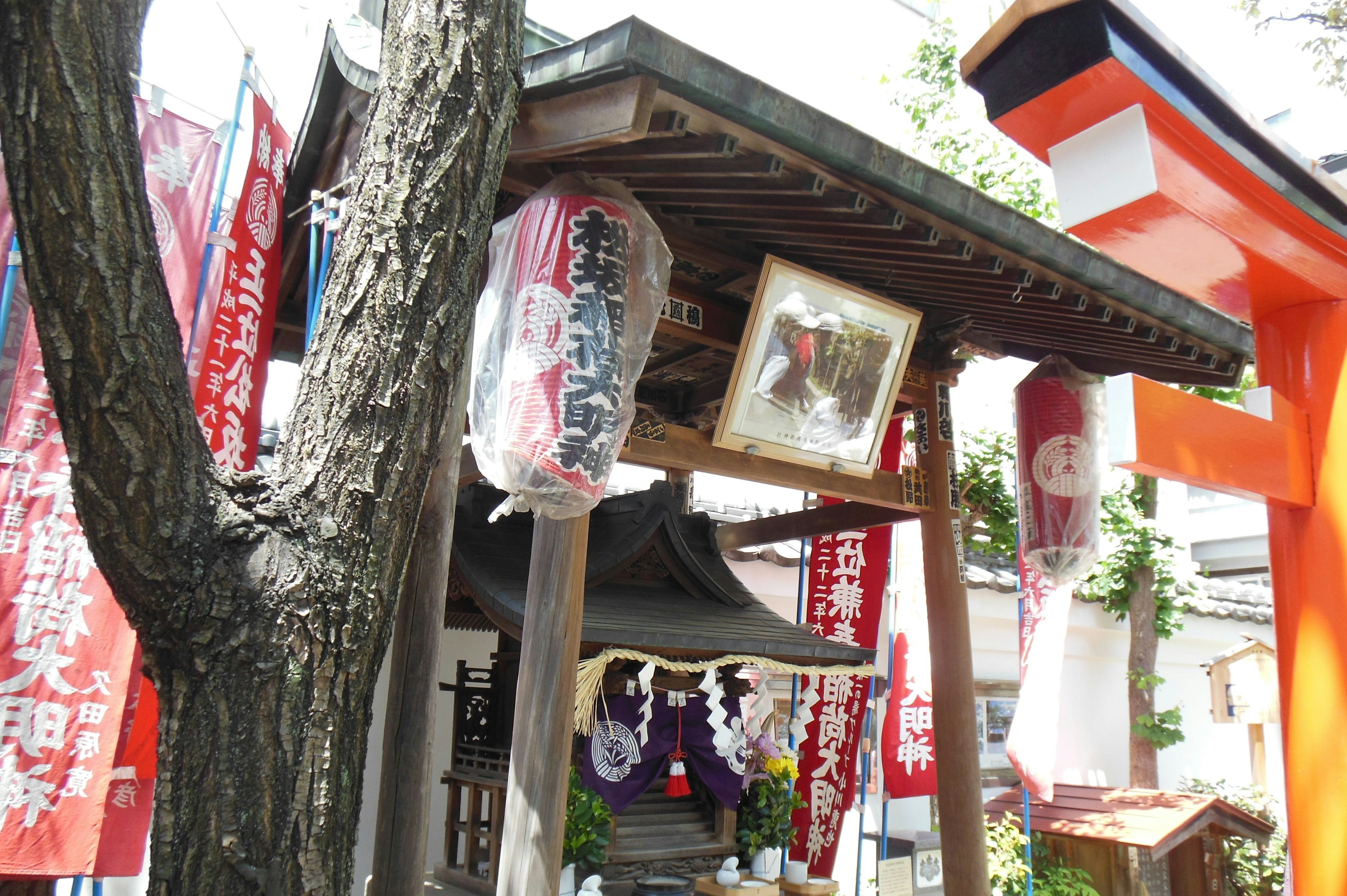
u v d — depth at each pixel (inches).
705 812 222.7
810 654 203.5
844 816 247.1
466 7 78.5
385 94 77.8
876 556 254.5
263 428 235.1
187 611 62.9
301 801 62.2
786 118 119.6
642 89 108.3
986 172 315.3
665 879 198.5
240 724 62.2
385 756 127.5
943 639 204.8
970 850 192.5
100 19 60.4
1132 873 290.8
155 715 129.3
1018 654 372.8
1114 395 83.5
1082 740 379.9
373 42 146.1
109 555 61.7
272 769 61.9
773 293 165.6
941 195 141.3
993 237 153.8
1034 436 209.3
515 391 122.7
